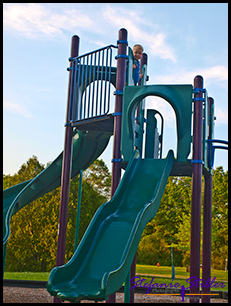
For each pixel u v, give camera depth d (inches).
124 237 296.8
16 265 1231.5
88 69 436.1
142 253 1346.0
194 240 336.2
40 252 1189.7
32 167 1337.4
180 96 359.6
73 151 518.6
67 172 412.2
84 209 1188.5
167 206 1330.0
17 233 1200.8
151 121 446.9
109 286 236.4
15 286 513.3
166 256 1334.9
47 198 1226.6
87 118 391.2
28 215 1213.7
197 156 353.7
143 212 293.7
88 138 498.9
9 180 1349.7
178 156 355.9
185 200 1277.1
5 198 542.6
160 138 447.5
